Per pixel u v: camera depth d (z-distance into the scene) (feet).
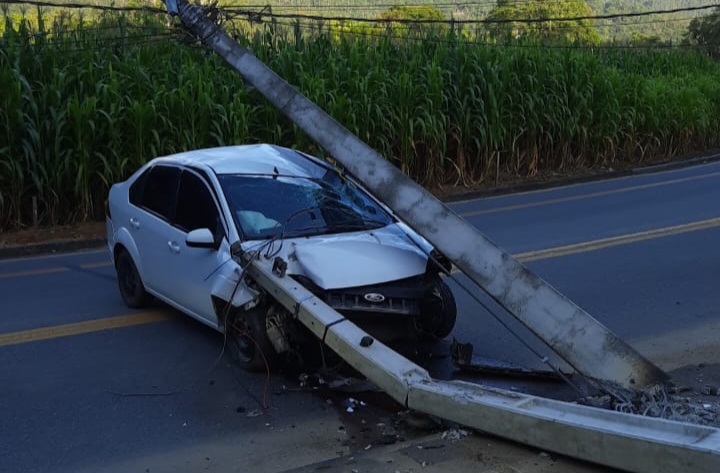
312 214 21.66
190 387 19.45
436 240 19.43
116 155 44.91
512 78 61.62
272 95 26.40
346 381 19.57
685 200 48.19
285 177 23.03
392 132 55.31
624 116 71.72
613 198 50.67
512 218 44.52
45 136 44.50
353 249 19.90
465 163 60.29
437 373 19.94
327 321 17.67
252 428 17.06
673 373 19.31
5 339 23.56
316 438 16.47
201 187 22.58
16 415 17.95
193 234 20.54
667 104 76.64
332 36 62.28
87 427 17.26
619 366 17.02
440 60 61.05
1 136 43.73
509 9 133.90
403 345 20.56
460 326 23.88
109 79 47.65
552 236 37.83
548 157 65.92
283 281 18.79
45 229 44.39
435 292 21.07
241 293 19.66
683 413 15.66
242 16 54.54
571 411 14.44
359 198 23.18
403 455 14.73
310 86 52.80
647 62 94.38
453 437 15.49
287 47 56.24
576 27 122.93
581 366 17.24
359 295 18.72
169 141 47.09
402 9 121.08
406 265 19.81
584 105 65.62
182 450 16.07
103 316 25.70
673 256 32.35
